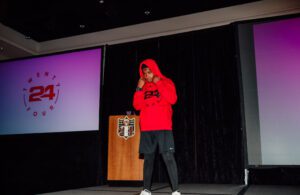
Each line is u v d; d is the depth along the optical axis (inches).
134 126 151.8
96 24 211.3
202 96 180.7
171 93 112.7
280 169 162.1
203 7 191.3
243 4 187.3
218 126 174.2
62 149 196.4
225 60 180.7
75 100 194.1
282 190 131.6
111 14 185.5
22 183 200.1
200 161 173.6
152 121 111.6
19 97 210.1
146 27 207.8
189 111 181.0
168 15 200.4
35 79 208.1
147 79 119.6
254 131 157.3
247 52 165.2
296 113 151.5
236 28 168.7
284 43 159.2
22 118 206.1
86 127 187.9
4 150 208.7
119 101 198.4
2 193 203.2
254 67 162.6
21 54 235.0
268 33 163.2
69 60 201.3
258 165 154.2
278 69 158.1
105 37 217.9
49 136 200.7
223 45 183.2
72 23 209.3
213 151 172.6
